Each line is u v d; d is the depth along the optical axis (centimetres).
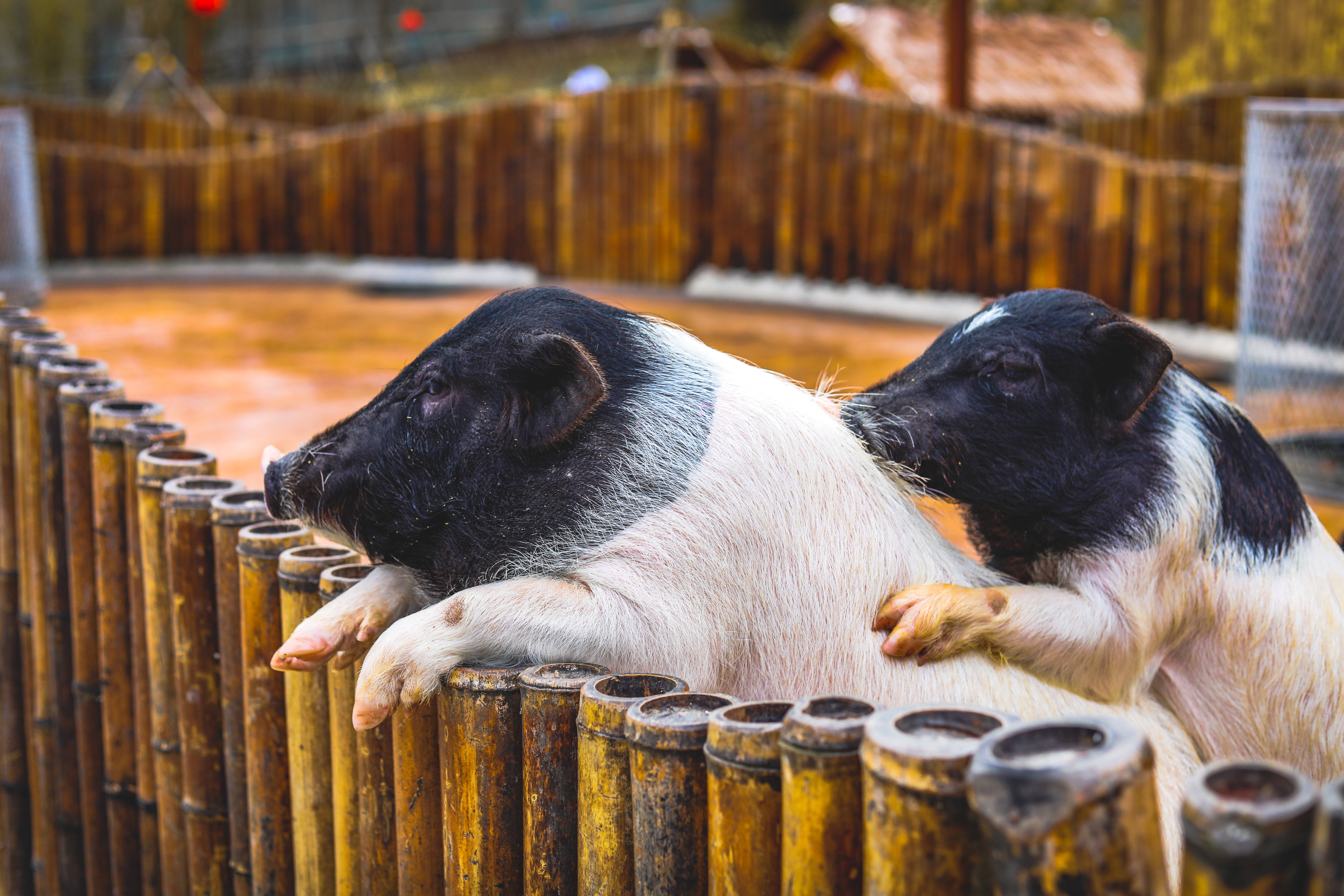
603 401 251
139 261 1919
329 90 3641
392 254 1817
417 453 259
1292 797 133
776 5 3388
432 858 264
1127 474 284
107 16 4219
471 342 261
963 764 160
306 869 314
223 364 1101
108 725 395
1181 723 302
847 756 179
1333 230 839
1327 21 1377
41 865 469
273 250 1927
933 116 1396
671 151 1559
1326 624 291
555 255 1695
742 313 1439
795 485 263
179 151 2198
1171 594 284
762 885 195
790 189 1500
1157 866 149
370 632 260
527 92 3278
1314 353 849
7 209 1439
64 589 424
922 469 291
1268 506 297
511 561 258
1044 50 2209
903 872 165
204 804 350
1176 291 1241
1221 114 1387
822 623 260
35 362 433
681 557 249
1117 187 1265
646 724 207
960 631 260
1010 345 290
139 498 358
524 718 236
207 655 343
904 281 1439
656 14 3409
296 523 321
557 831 236
